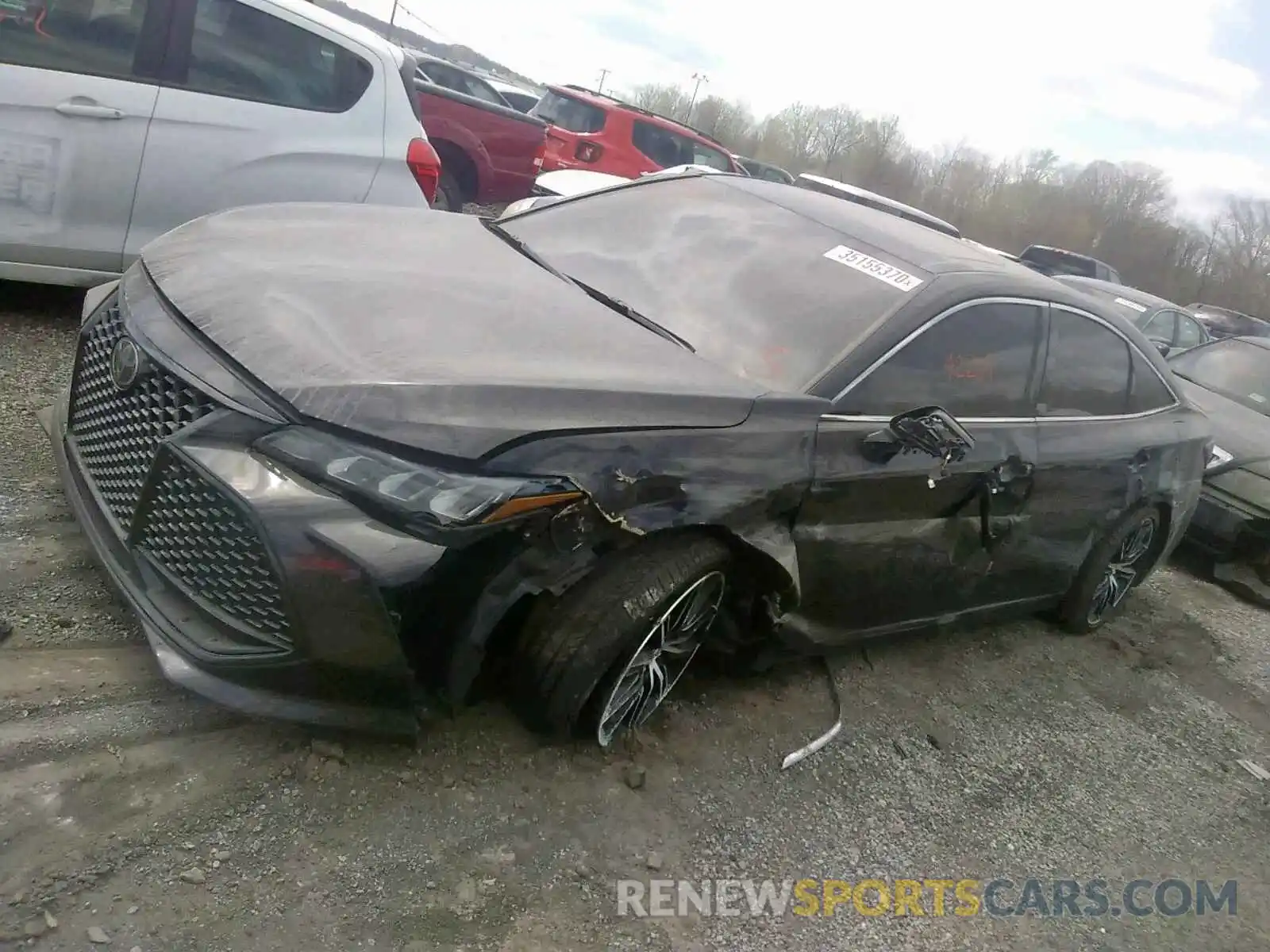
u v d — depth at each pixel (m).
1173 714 4.71
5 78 4.46
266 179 5.11
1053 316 4.04
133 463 2.57
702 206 4.12
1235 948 3.18
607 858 2.63
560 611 2.64
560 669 2.65
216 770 2.48
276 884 2.24
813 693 3.79
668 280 3.60
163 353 2.55
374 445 2.34
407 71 5.59
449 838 2.51
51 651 2.69
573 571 2.53
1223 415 7.17
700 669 3.61
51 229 4.68
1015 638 4.96
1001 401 3.77
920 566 3.57
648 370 2.88
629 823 2.77
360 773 2.60
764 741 3.37
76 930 2.00
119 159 4.72
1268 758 4.57
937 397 3.46
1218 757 4.43
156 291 2.82
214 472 2.33
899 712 3.89
